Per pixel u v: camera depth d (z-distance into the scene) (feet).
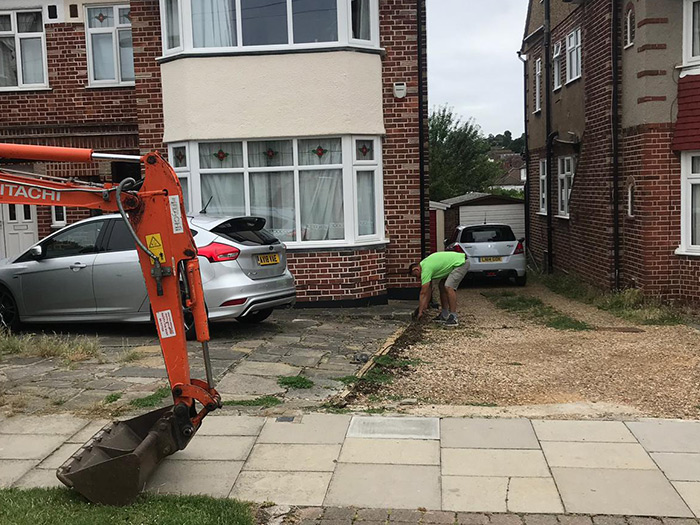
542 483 15.67
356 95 39.29
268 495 15.29
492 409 20.79
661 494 15.08
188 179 39.96
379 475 16.20
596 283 50.93
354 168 39.68
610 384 23.91
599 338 32.96
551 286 56.13
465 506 14.69
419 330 34.55
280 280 30.96
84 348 27.45
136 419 16.87
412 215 41.65
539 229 72.69
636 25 42.19
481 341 32.07
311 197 40.04
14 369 25.20
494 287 58.08
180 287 15.98
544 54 67.05
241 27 39.22
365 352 28.22
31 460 17.16
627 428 18.94
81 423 19.61
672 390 23.09
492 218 82.79
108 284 30.27
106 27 46.16
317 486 15.67
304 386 22.90
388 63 40.96
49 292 31.24
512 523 13.96
